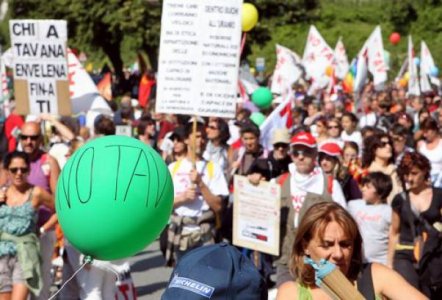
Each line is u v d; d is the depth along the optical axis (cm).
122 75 4144
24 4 3962
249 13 1158
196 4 788
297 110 1806
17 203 706
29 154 777
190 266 293
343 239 383
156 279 1035
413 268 722
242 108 1518
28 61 999
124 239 396
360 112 2166
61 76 996
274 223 764
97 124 1026
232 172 1029
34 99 1001
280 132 908
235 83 792
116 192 389
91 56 5062
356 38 5797
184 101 796
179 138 841
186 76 795
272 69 5328
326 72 2539
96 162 395
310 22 4722
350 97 2561
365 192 750
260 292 294
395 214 731
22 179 706
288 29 5822
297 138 744
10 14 4012
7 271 681
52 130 1139
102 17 3894
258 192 775
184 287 288
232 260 294
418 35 5881
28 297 737
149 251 1195
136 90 3944
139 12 3834
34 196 709
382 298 390
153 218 400
